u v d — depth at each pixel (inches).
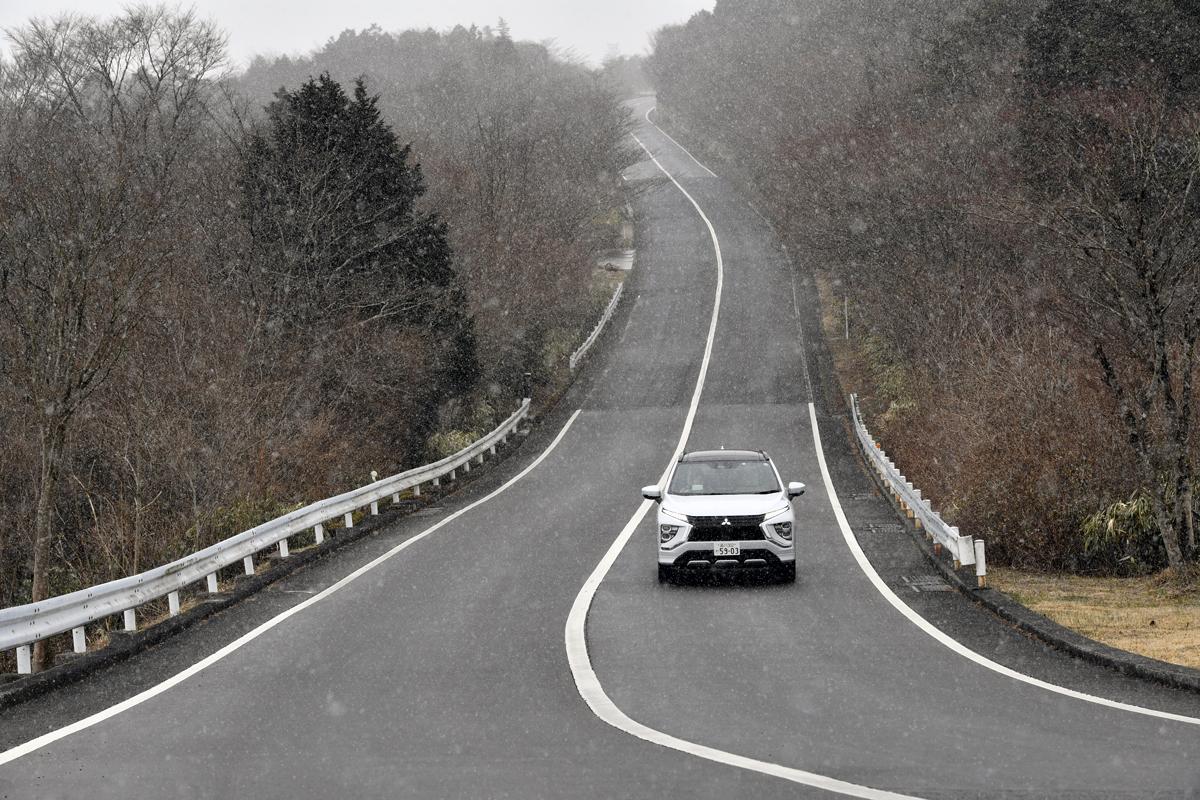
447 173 2888.8
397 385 2073.1
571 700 621.0
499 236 2773.1
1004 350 1429.6
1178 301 1139.9
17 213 1338.6
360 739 546.0
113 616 1322.6
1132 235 1056.8
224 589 1063.0
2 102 2084.2
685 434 2292.1
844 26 3378.4
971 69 2391.7
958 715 573.9
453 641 798.5
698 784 451.5
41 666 1080.2
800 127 2989.7
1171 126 1464.1
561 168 3533.5
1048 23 2118.6
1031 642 778.2
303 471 1717.5
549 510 1581.0
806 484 1755.7
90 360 1114.7
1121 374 1235.2
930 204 1972.2
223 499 1530.5
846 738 529.3
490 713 594.6
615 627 840.3
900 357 2388.0
